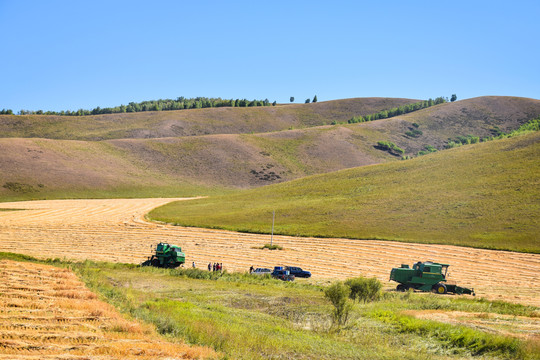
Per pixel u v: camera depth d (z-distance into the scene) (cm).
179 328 1866
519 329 2184
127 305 2328
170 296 3053
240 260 6012
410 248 6894
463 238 7244
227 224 8981
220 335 1767
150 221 9381
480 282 4841
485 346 1866
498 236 7131
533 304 3450
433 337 2025
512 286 4616
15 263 3731
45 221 8988
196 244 7088
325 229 8312
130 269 4716
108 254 6016
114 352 1491
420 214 8719
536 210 7938
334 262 6003
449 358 1736
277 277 4738
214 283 3903
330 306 2784
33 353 1435
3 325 1742
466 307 2862
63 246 6475
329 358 1634
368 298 3178
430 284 4072
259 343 1720
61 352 1466
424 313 2578
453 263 5925
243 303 2864
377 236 7662
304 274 5025
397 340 1980
